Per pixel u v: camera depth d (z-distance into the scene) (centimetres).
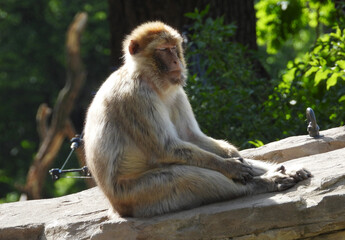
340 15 1605
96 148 859
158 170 838
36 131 3894
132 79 859
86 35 3878
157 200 832
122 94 855
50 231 899
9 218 977
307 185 815
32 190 1484
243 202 810
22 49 3794
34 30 3825
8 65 3766
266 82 1529
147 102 845
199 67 1498
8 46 3775
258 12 1773
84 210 968
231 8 1700
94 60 4116
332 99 1327
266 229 781
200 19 1506
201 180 824
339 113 1298
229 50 1477
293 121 1332
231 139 1354
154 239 808
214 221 791
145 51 873
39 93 3941
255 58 1633
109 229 820
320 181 805
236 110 1374
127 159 851
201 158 832
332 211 769
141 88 852
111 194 853
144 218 825
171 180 825
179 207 830
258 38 1838
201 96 1374
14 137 3828
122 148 851
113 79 887
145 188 831
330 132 1080
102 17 3878
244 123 1360
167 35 880
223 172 832
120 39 1722
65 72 3962
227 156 896
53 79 3975
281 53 3034
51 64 3956
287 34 1758
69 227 882
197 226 796
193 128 920
